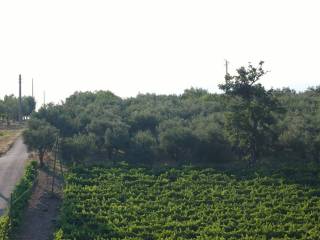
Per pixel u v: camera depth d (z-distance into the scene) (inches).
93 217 1594.5
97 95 3472.0
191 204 1765.5
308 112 2726.4
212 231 1510.8
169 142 2345.0
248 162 2281.0
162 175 2066.9
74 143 2313.0
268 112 2203.5
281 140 2336.4
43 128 2263.8
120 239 1450.5
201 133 2367.1
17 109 4488.2
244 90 2225.6
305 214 1675.7
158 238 1455.5
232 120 2206.0
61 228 1471.5
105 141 2385.6
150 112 2812.5
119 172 2106.3
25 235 1473.9
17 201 1600.6
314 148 2274.9
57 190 1903.3
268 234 1525.6
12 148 2810.0
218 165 2260.1
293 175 2071.9
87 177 2033.7
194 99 3334.2
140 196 1822.1
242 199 1808.6
